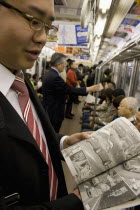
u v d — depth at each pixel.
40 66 9.48
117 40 4.64
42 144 0.79
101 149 0.77
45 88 3.30
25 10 0.60
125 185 0.67
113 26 3.36
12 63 0.66
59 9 4.12
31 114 0.77
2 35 0.60
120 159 0.76
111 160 0.75
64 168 3.16
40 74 9.69
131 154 0.78
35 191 0.66
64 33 4.93
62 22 4.83
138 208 1.35
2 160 0.58
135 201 0.64
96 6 2.15
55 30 0.74
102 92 4.73
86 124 4.34
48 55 10.86
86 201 0.65
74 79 6.31
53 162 0.87
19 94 0.73
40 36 0.64
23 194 0.63
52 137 0.88
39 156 0.66
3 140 0.58
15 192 0.61
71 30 4.89
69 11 4.11
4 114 0.62
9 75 0.69
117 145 0.79
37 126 0.80
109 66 10.05
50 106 3.30
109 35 4.32
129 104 2.49
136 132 0.84
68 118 6.84
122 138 0.81
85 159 0.75
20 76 0.79
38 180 0.67
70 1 3.55
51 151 0.87
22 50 0.63
